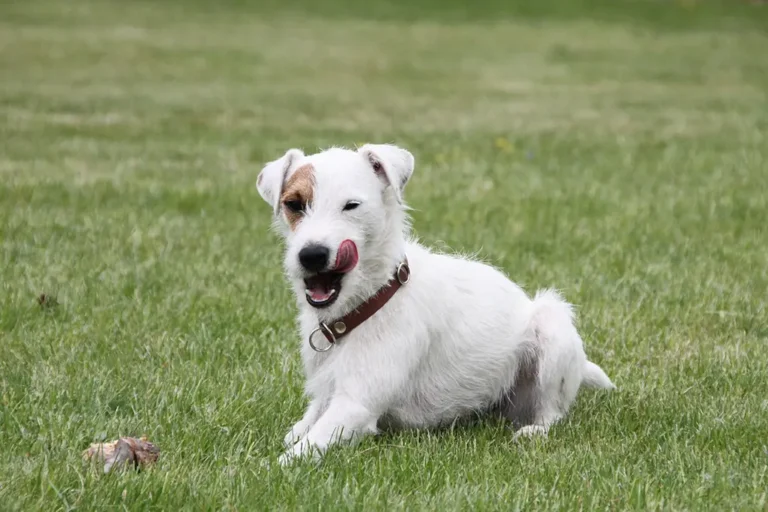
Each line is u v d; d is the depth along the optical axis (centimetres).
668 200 1739
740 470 720
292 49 4266
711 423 820
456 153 2244
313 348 786
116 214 1569
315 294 736
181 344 1002
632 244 1448
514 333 862
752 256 1387
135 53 3984
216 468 704
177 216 1585
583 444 788
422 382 816
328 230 726
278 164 786
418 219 1583
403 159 786
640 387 927
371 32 4881
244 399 859
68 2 5559
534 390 879
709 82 3594
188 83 3375
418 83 3522
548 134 2559
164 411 828
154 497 646
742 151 2270
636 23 5250
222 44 4334
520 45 4509
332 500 651
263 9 5631
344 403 757
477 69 3862
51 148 2198
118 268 1266
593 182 1903
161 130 2505
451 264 855
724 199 1742
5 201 1625
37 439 747
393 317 775
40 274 1227
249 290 1191
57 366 930
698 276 1278
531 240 1459
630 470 717
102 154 2147
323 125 2655
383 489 668
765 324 1114
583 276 1277
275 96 3162
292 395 875
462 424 862
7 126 2477
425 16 5478
